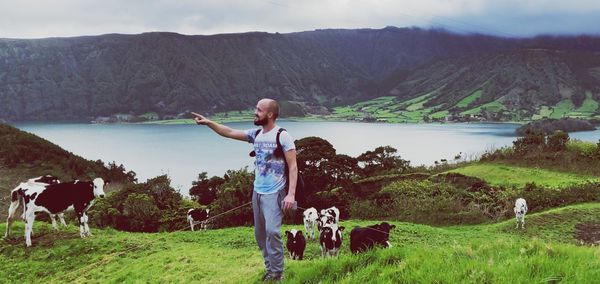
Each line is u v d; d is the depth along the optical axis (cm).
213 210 3609
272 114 672
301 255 1681
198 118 692
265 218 671
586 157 5600
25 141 6162
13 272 1578
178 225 3466
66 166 5969
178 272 1333
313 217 2334
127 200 3659
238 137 694
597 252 642
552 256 646
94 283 1402
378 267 670
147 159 17288
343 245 2052
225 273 1222
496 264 620
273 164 670
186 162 16312
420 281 584
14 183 5053
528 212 3891
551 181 4934
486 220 3778
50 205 1845
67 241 1862
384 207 4175
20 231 2002
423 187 4472
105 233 2108
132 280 1341
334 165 4909
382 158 6569
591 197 3884
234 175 4556
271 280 697
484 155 6425
